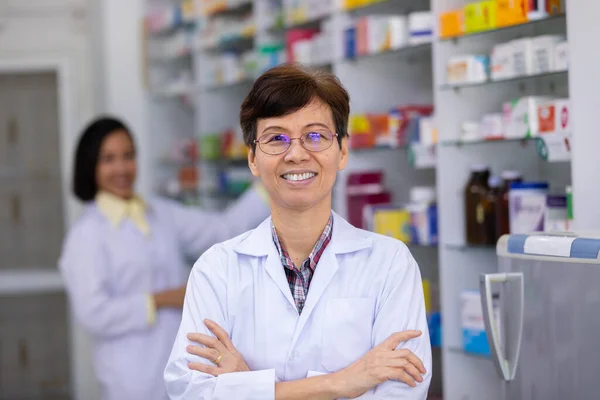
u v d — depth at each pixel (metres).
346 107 1.85
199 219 3.83
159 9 5.30
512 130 2.77
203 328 1.88
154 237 3.63
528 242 1.99
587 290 1.85
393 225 3.29
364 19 3.41
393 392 1.77
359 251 1.90
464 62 2.94
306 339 1.85
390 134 3.34
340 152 1.87
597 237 1.90
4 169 5.53
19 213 5.54
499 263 2.10
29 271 5.55
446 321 3.05
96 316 3.40
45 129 5.54
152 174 5.30
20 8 5.47
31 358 5.56
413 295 1.86
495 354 2.08
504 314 2.09
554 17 2.64
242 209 3.84
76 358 5.46
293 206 1.81
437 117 3.04
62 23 5.51
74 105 5.52
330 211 1.91
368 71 3.54
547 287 1.94
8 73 5.50
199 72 4.84
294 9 3.87
